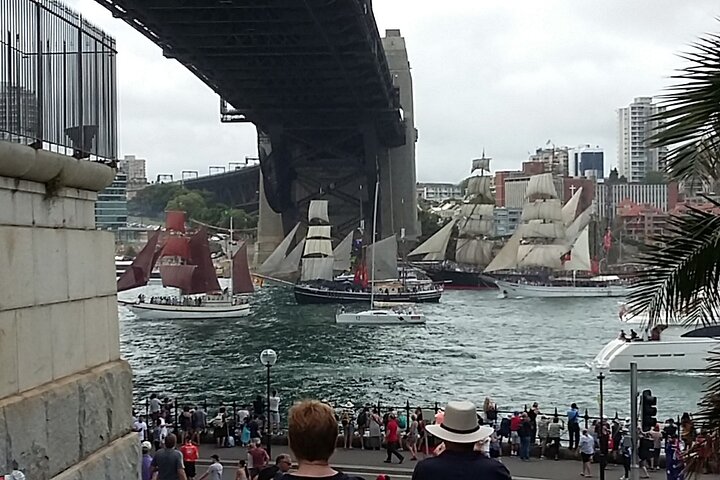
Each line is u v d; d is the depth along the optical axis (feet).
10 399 23.48
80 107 29.53
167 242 336.08
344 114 376.27
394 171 453.17
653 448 79.25
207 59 291.58
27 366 24.54
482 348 267.39
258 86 329.72
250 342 280.31
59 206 27.20
